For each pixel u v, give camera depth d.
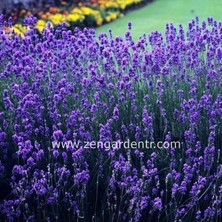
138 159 4.48
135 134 4.45
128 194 3.89
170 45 5.64
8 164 4.38
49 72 5.74
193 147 4.45
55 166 4.06
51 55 5.44
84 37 5.92
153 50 5.80
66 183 3.92
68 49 5.94
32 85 5.00
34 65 5.55
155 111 5.18
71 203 3.77
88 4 11.95
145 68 5.25
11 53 5.84
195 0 13.62
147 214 3.97
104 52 5.23
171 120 5.03
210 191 4.04
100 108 4.86
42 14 10.91
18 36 5.93
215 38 5.80
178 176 3.77
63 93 4.65
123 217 3.74
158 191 4.15
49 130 4.63
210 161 4.05
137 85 5.41
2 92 5.36
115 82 5.50
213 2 13.20
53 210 3.76
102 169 4.05
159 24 11.49
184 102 4.65
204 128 4.79
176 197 4.09
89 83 4.91
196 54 5.57
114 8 12.45
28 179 4.14
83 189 3.83
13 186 3.83
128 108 5.07
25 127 4.23
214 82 5.39
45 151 4.43
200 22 11.39
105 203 4.04
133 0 13.12
